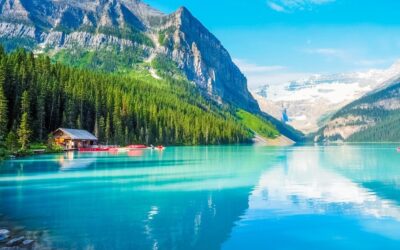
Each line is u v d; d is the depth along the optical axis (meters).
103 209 36.41
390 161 101.56
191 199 41.91
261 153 144.38
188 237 28.12
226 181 56.28
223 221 32.47
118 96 191.50
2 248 24.58
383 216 34.62
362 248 26.61
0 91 107.06
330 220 33.22
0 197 41.88
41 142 127.75
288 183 54.47
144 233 28.78
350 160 105.56
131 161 92.06
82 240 26.94
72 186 49.81
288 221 32.75
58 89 152.88
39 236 27.67
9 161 83.62
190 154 127.25
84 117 163.62
